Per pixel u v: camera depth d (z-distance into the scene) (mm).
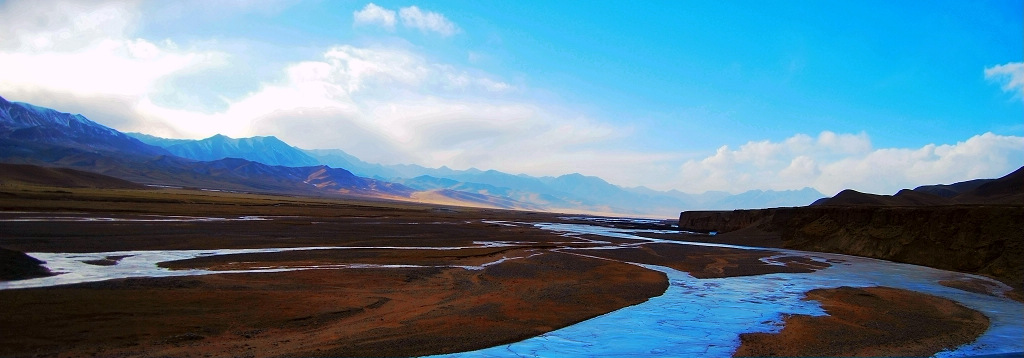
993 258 34062
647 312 19797
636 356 14398
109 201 71625
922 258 39844
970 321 19172
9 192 71875
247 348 13305
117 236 35500
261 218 61250
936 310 21141
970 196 93562
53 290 17859
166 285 20031
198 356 12508
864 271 34562
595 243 53125
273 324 15625
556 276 28172
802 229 58500
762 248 54344
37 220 42125
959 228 38625
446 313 18109
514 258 35750
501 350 14461
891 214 47000
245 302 17953
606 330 16984
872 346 15594
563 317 18406
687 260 39156
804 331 17203
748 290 25469
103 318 14922
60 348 12422
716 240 64125
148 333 13977
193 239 36500
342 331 15312
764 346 15453
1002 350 15375
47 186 121812
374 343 14258
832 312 20344
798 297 23641
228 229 45062
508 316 18109
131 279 20859
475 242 46781
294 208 91562
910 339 16484
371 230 53625
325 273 25172
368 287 22375
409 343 14406
